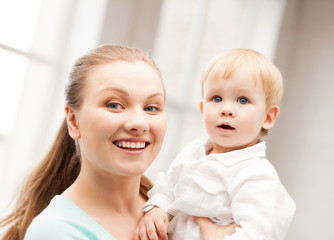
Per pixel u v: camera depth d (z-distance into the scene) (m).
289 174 4.25
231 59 1.15
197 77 3.50
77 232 0.86
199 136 3.61
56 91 2.33
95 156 0.89
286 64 4.35
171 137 3.40
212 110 1.14
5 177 2.13
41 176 1.16
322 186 4.06
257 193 1.00
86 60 0.95
